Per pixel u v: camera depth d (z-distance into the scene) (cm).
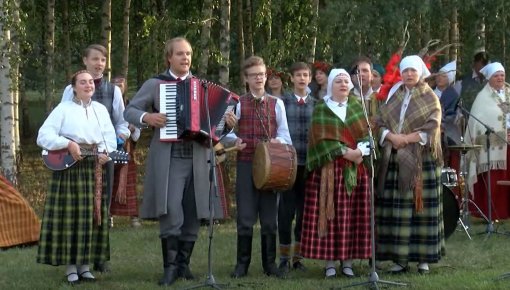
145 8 2092
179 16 2016
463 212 993
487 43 1817
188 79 700
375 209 743
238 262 755
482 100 1047
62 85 1997
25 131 2214
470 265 791
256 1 1850
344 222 725
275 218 750
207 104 695
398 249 732
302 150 790
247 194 746
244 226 746
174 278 718
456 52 1683
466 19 1686
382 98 809
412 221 737
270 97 760
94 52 823
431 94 743
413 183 726
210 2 1476
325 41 1606
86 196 718
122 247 927
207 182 716
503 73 1041
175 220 707
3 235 936
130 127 985
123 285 715
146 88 716
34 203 1288
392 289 678
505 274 716
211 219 689
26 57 1480
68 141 711
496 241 923
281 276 747
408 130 735
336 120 728
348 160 726
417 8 1423
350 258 731
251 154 746
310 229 732
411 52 1591
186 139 704
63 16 1975
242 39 1853
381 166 739
